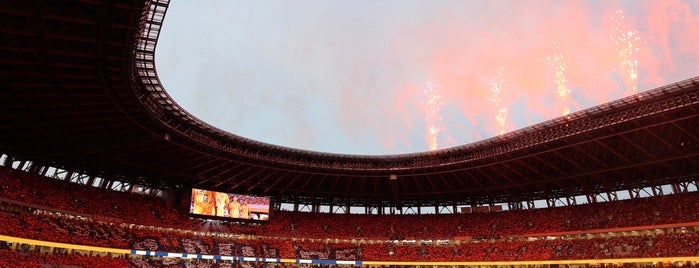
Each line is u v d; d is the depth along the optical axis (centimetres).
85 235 5953
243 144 6581
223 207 7469
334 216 8594
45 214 5769
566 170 6569
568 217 7312
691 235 5962
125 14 3397
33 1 3036
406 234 8069
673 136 5331
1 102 4484
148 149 6053
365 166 7425
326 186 8125
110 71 4106
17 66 3859
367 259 7612
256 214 7669
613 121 5106
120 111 4916
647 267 6012
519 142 6097
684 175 6462
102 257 6047
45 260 5272
